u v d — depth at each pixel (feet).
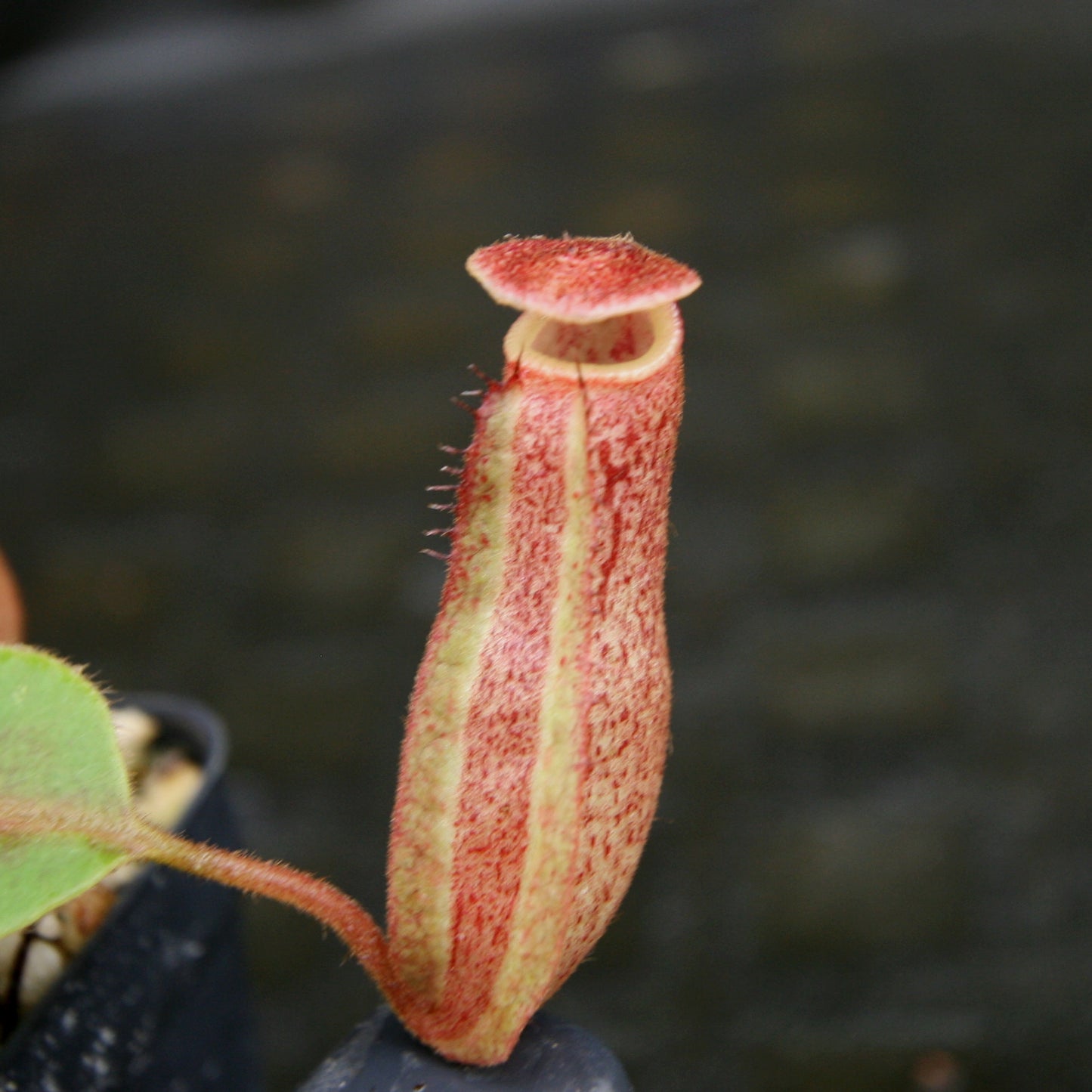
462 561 1.04
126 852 1.04
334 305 6.91
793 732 3.95
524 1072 1.07
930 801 3.67
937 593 4.40
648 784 1.06
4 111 10.72
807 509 4.87
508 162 8.23
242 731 4.18
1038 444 5.02
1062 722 3.86
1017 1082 2.96
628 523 1.04
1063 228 6.42
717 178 7.52
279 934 3.47
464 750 1.04
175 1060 1.24
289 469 5.60
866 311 6.05
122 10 11.99
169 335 6.84
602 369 1.03
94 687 1.05
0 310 7.33
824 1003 3.19
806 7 9.92
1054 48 8.38
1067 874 3.42
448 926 1.05
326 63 10.68
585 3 10.99
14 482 5.74
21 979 1.21
